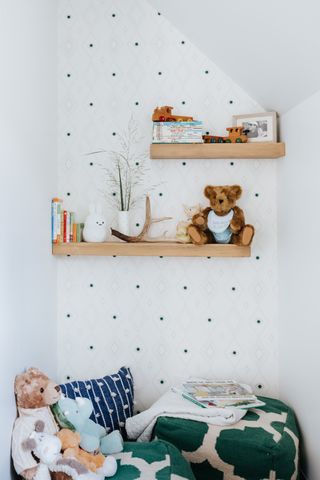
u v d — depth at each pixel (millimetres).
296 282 2312
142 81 2602
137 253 2436
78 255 2613
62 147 2605
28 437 1731
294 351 2350
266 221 2604
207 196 2408
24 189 2023
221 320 2605
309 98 2123
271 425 2127
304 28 1732
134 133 2600
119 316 2609
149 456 1913
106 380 2410
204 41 2453
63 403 1914
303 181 2205
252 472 1980
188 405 2232
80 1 2604
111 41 2602
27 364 2043
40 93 2271
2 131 1772
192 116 2602
